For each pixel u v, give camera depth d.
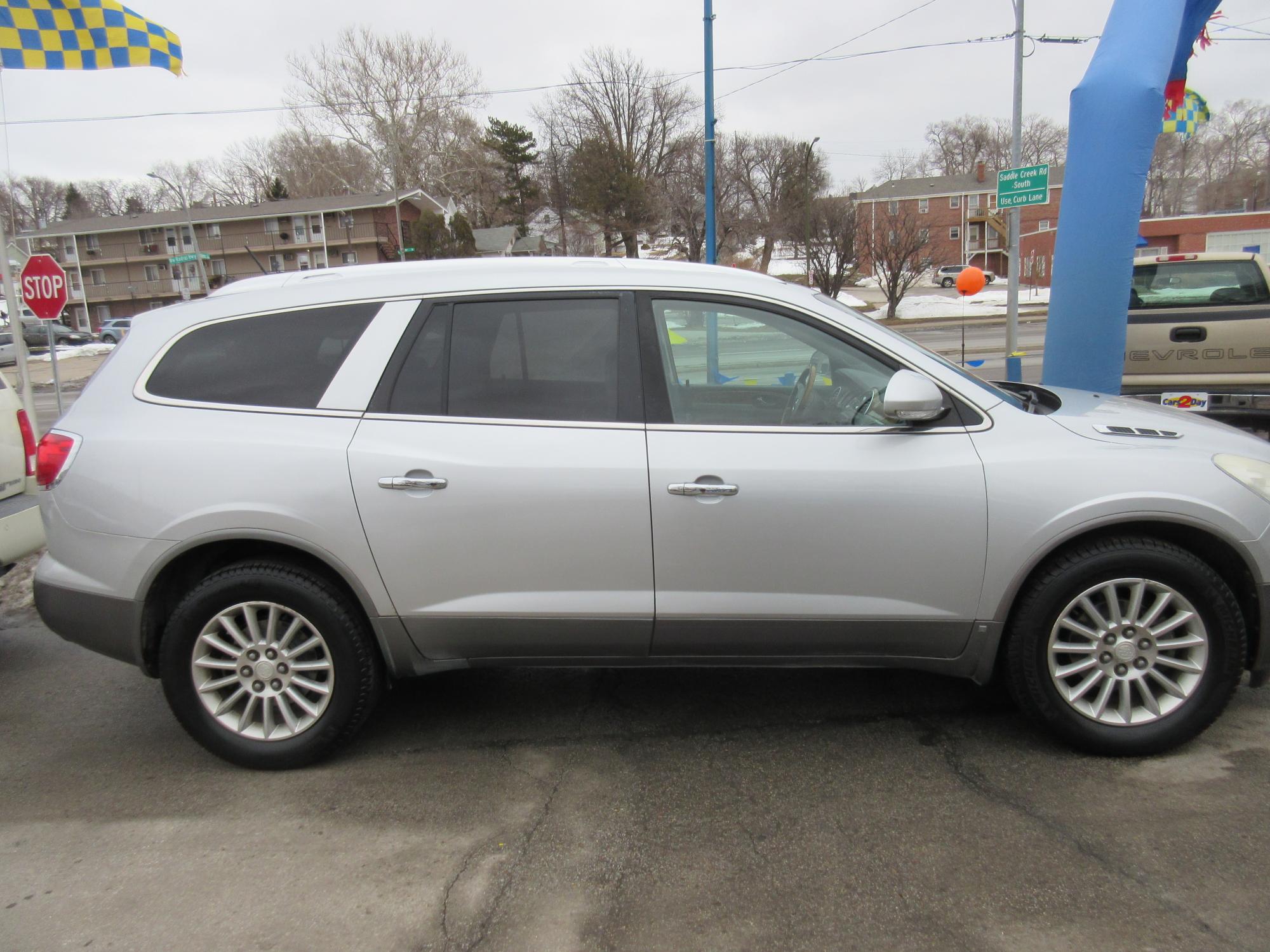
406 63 53.44
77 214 92.81
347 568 3.13
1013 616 3.17
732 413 3.19
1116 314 6.07
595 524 3.08
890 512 3.04
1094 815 2.82
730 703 3.77
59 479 3.27
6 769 3.41
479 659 3.28
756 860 2.66
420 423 3.14
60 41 7.65
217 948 2.35
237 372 3.28
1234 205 75.38
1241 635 3.05
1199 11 6.93
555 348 3.21
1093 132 5.95
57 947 2.37
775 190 48.50
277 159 72.25
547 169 68.94
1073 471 3.02
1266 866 2.52
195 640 3.23
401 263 3.47
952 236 64.12
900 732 3.45
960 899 2.44
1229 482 3.02
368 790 3.16
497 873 2.64
